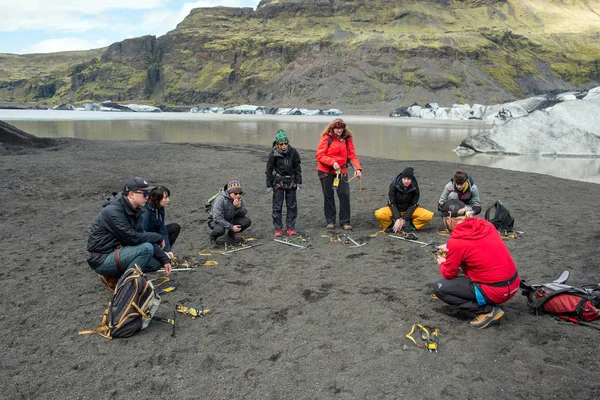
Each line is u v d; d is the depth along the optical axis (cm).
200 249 647
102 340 389
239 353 366
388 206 719
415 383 321
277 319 423
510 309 434
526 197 995
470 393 308
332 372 337
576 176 1540
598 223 756
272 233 724
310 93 14450
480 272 392
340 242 664
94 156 1642
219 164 1506
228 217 666
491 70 14888
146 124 4700
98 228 467
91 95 17512
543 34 19475
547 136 2366
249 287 501
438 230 731
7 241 679
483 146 2373
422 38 16188
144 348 376
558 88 15388
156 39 19250
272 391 316
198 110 12694
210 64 17450
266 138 3158
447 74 14175
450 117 7706
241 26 19425
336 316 426
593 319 397
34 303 463
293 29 18700
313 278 524
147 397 312
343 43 15975
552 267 537
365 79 14425
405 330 397
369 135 3522
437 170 1415
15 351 371
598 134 2345
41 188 1060
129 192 460
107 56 18912
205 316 431
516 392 308
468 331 393
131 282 404
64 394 316
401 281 511
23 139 1859
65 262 589
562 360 343
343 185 724
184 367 347
